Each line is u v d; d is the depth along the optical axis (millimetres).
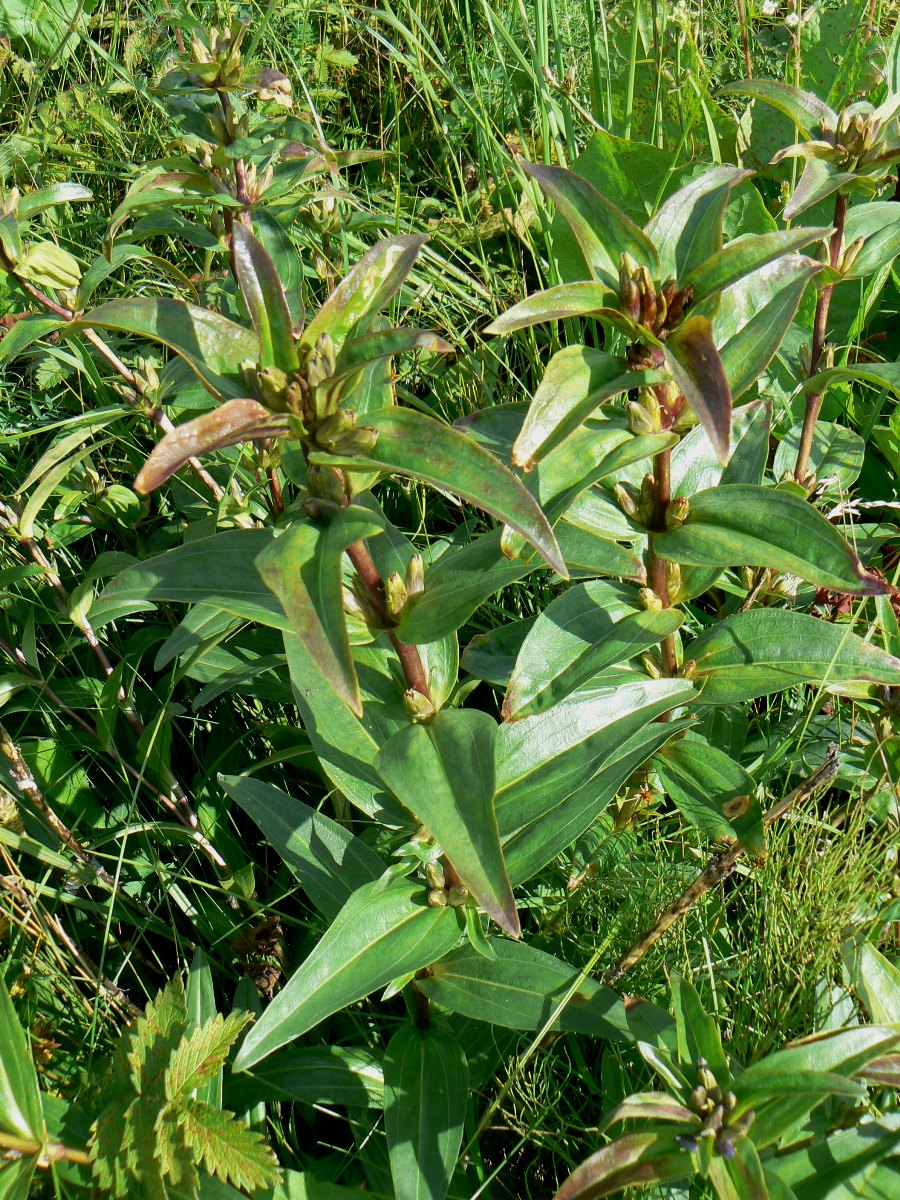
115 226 690
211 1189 510
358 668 550
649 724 570
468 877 479
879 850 601
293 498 787
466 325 901
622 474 596
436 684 551
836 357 812
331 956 530
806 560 540
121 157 1002
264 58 1044
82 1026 610
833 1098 520
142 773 682
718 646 608
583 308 498
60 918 675
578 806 555
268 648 712
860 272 668
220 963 669
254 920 671
